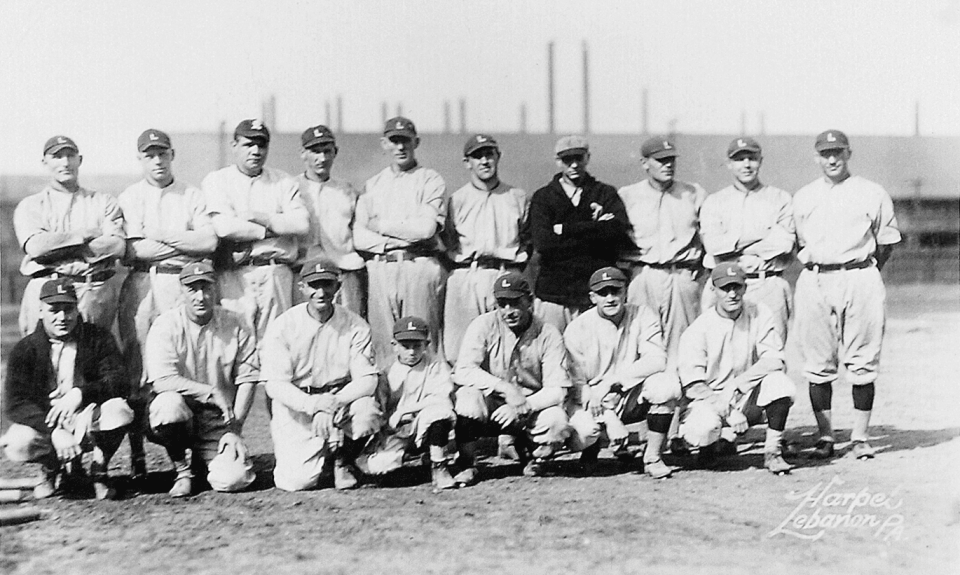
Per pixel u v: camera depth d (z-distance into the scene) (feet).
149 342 21.43
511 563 16.44
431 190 24.82
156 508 19.98
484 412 21.30
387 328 24.52
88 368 21.02
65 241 22.43
